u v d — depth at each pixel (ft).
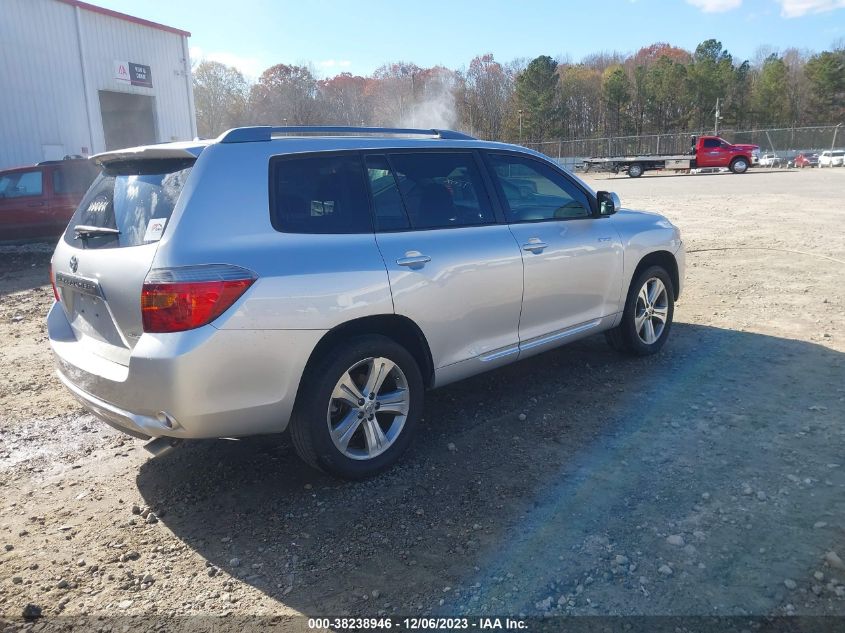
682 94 283.59
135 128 79.51
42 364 19.97
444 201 13.30
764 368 16.88
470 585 8.93
